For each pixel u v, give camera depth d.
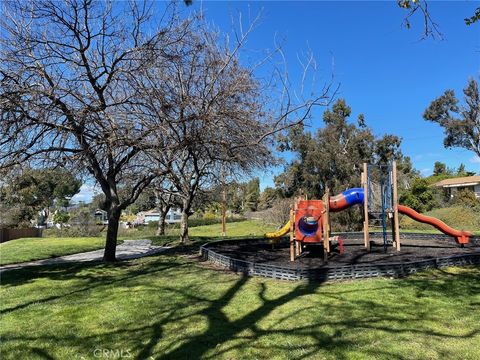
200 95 9.71
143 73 9.45
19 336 4.84
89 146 9.43
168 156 11.11
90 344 4.52
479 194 51.31
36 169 10.22
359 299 6.00
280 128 9.74
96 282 8.14
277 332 4.68
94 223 32.28
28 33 9.10
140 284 7.71
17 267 10.68
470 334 4.46
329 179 32.41
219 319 5.26
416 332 4.55
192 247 14.95
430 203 35.12
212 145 10.54
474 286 6.77
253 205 61.72
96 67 9.73
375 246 12.90
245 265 8.44
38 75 9.04
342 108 33.03
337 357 3.92
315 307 5.64
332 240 10.97
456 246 12.70
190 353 4.16
